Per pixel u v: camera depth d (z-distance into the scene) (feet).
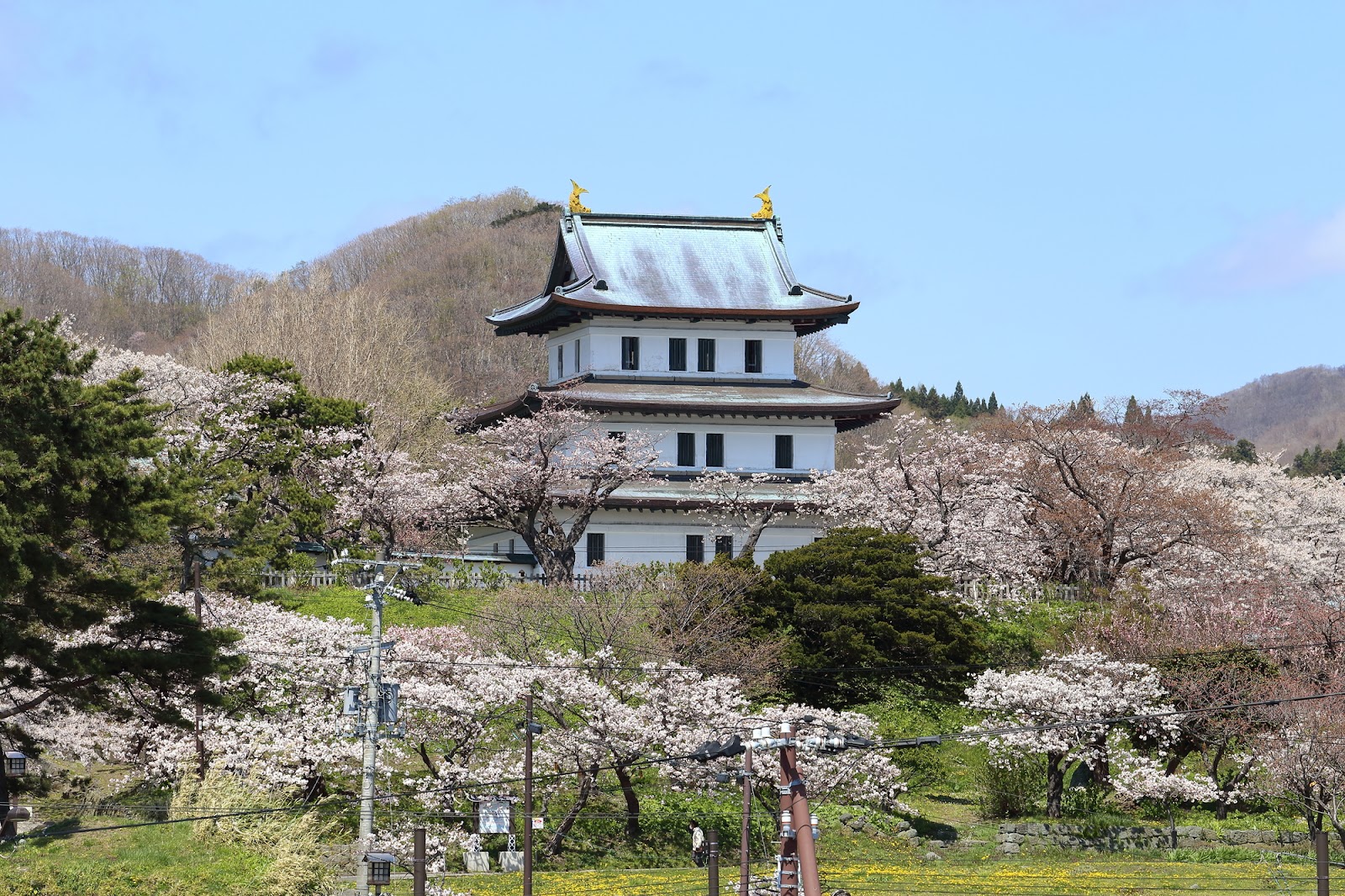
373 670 190.49
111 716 244.22
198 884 190.49
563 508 391.45
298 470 374.43
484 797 242.78
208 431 355.97
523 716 257.14
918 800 296.92
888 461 388.16
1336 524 491.72
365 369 481.05
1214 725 296.10
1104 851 267.80
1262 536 455.63
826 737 146.82
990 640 344.49
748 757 173.06
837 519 391.04
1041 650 341.41
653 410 408.05
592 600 306.35
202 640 211.41
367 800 186.09
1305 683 299.17
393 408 476.13
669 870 240.12
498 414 418.31
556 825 255.70
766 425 422.00
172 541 273.95
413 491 367.04
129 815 224.53
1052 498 394.32
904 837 268.21
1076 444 397.39
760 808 269.03
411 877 221.25
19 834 209.46
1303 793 271.28
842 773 266.57
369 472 371.15
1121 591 359.66
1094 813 288.30
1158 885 235.81
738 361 439.22
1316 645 308.19
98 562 239.09
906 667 303.27
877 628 297.53
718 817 265.54
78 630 221.05
